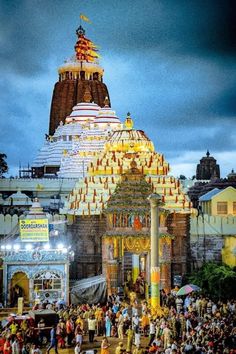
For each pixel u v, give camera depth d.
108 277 66.00
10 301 58.62
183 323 46.31
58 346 45.78
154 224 55.81
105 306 55.75
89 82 158.75
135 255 72.12
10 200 102.00
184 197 73.56
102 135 118.31
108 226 67.19
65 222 70.44
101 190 72.56
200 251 76.69
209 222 77.38
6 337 40.53
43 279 59.09
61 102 157.00
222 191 90.06
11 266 58.81
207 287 63.53
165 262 67.94
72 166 115.75
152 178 73.94
